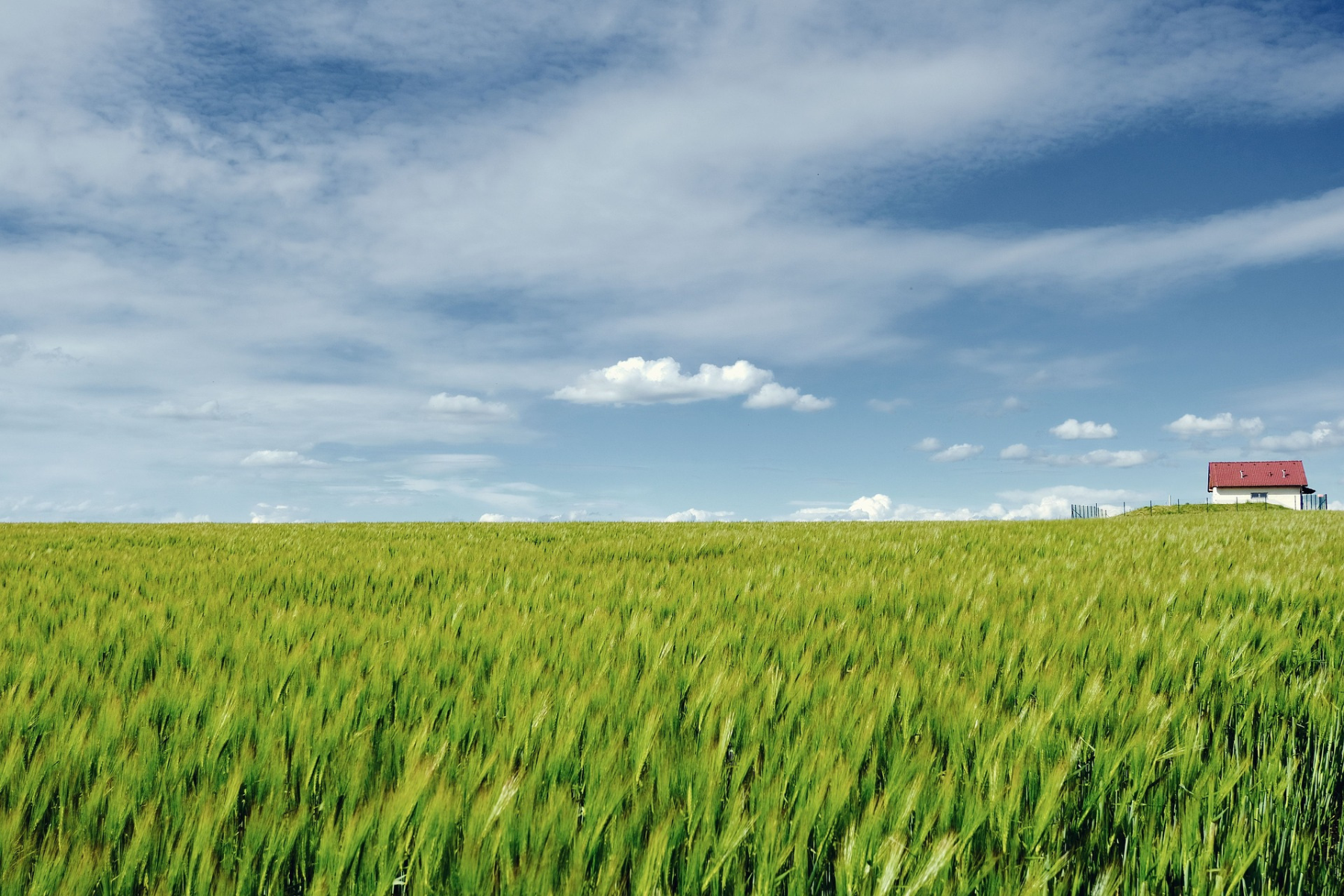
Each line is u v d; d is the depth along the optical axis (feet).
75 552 30.07
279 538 40.83
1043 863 6.05
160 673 10.21
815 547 33.24
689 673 10.50
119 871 5.77
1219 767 7.80
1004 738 7.91
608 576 22.02
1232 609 17.03
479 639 12.56
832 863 6.40
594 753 7.49
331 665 10.55
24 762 7.09
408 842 6.11
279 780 6.97
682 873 5.92
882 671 10.47
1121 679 10.61
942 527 50.67
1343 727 9.24
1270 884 6.51
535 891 5.34
